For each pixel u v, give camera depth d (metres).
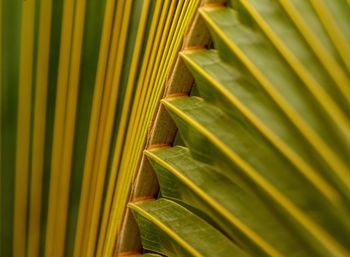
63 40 0.62
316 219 0.57
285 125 0.57
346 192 0.56
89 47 0.63
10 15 0.62
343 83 0.55
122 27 0.62
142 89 0.63
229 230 0.60
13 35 0.62
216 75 0.59
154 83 0.63
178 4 0.61
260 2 0.58
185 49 0.61
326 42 0.56
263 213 0.58
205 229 0.62
